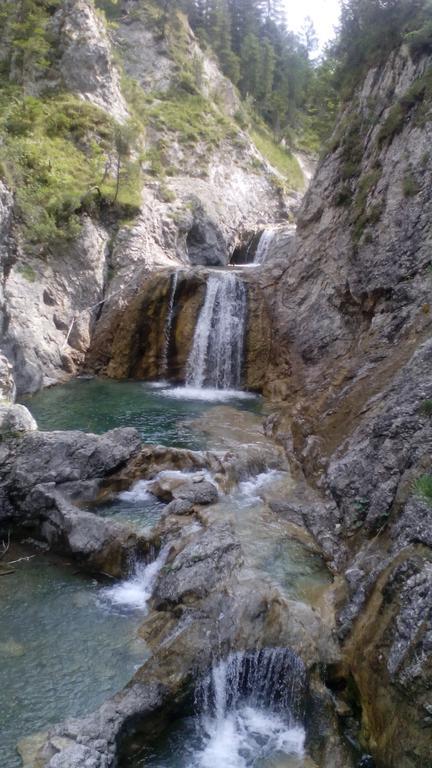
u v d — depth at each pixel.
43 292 29.77
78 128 38.47
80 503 16.34
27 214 29.58
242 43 77.19
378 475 13.19
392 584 10.03
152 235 36.78
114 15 59.34
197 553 12.95
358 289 21.55
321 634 10.81
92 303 32.47
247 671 10.80
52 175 32.31
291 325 27.91
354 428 15.97
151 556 14.13
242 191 53.22
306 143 74.69
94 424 22.88
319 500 15.48
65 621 12.45
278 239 42.31
